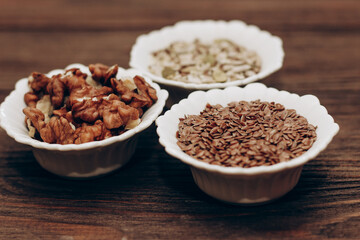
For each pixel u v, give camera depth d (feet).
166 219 0.75
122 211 0.76
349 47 1.25
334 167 0.84
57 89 0.85
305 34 1.34
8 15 1.53
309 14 1.47
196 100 0.85
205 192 0.77
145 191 0.81
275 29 1.37
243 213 0.75
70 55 1.26
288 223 0.73
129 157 0.85
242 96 0.87
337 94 1.04
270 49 1.04
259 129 0.78
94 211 0.77
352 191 0.78
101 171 0.82
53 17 1.50
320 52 1.24
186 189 0.81
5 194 0.81
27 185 0.83
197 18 1.45
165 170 0.86
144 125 0.78
